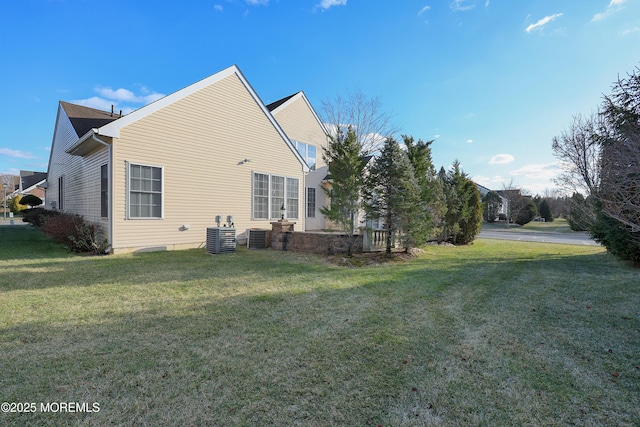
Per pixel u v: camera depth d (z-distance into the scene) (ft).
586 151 33.91
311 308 13.23
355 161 27.84
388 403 6.86
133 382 7.47
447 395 7.18
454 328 11.26
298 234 29.94
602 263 25.75
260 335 10.34
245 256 26.81
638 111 22.20
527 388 7.51
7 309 12.42
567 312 13.19
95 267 20.92
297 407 6.66
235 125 34.96
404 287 17.10
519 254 31.50
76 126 38.32
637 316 12.72
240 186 35.50
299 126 53.57
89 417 6.23
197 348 9.31
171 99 29.60
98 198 30.32
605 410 6.70
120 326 10.90
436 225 36.45
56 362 8.34
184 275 18.98
